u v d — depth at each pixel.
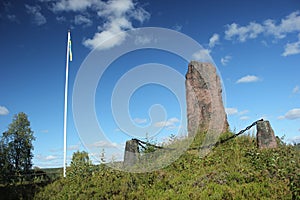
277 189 11.69
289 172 12.94
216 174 13.55
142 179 14.66
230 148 16.25
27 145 19.81
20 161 19.19
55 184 15.92
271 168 13.39
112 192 13.91
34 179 17.45
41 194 15.05
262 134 15.91
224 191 11.97
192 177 13.92
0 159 18.23
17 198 14.71
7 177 16.97
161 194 12.99
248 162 14.47
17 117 20.27
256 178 12.70
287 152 15.07
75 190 14.73
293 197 10.98
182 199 12.07
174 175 14.63
